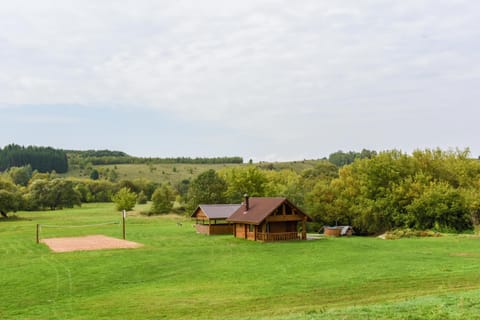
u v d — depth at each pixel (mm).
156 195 112875
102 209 131625
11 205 104688
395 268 33125
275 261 39906
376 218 77875
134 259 42688
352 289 26047
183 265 39000
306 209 86688
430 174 81250
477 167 81250
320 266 36031
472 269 31156
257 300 24312
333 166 140500
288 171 146500
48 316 22734
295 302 23359
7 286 30812
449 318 14914
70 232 74375
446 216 70250
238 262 39875
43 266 38969
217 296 25938
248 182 98375
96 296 27547
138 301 25453
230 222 64562
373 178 80812
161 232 73000
